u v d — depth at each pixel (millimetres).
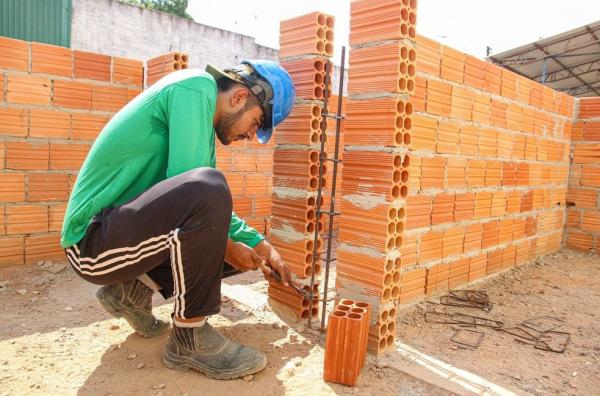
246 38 13930
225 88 2109
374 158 2412
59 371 2088
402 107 2359
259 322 2795
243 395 1959
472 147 3672
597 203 5156
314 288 2828
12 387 1938
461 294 3648
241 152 4945
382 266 2398
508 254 4387
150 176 2010
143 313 2402
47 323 2648
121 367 2141
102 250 1857
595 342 2805
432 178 3320
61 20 8609
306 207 2754
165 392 1950
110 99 4098
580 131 5219
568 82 14406
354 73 2492
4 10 8133
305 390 2031
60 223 3953
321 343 2535
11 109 3658
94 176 1941
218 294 1995
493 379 2283
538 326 3043
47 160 3846
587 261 4898
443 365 2357
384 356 2436
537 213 4789
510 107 4082
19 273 3605
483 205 3902
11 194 3711
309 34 2684
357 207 2502
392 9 2311
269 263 2354
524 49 12125
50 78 3799
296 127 2799
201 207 1762
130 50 11961
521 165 4367
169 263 2207
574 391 2209
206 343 2088
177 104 1870
